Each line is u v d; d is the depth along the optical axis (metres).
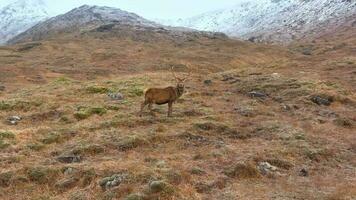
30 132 23.53
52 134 22.84
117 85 39.28
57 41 158.50
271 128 24.28
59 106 30.78
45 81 64.06
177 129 23.36
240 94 36.47
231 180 16.41
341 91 36.88
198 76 49.50
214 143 21.20
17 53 124.94
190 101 32.22
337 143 22.36
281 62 68.75
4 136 22.42
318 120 27.44
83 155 19.55
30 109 30.73
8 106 31.33
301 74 48.19
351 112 30.77
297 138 22.55
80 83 43.78
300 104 32.16
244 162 17.61
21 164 18.39
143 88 36.72
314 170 18.23
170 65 86.56
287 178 17.03
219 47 148.88
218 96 35.22
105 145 20.56
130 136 21.48
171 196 14.35
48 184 16.50
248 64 110.06
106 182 15.64
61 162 18.81
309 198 14.70
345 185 16.02
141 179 15.56
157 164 17.36
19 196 15.49
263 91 37.03
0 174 17.03
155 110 28.09
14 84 58.88
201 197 14.67
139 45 145.88
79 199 14.73
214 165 17.81
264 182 16.47
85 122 25.81
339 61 61.19
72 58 103.75
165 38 175.12
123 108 29.39
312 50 144.75
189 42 163.50
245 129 24.22
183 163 17.84
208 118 26.38
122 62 89.88
